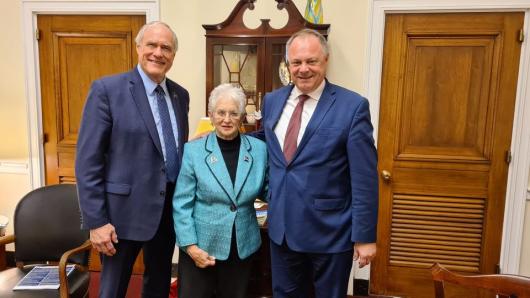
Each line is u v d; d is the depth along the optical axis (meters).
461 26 2.46
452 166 2.58
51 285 1.86
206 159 1.59
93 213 1.53
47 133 2.95
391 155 2.64
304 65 1.46
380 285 2.76
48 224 2.08
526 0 2.32
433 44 2.51
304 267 1.64
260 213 2.08
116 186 1.57
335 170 1.50
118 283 1.66
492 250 2.60
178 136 1.75
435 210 2.64
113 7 2.71
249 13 2.60
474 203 2.59
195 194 1.62
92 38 2.81
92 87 1.56
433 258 2.68
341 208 1.52
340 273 1.54
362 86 2.56
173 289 2.62
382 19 2.49
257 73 2.37
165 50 1.60
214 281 1.65
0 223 2.42
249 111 2.41
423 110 2.57
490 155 2.53
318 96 1.54
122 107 1.56
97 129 1.54
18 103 2.90
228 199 1.57
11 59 2.86
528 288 1.14
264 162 1.65
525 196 2.48
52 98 2.90
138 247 1.72
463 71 2.50
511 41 2.41
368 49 2.52
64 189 2.13
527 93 2.40
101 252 1.59
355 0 2.50
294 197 1.51
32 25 2.81
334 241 1.51
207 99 2.42
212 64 2.39
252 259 1.68
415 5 2.44
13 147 2.96
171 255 1.87
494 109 2.49
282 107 1.60
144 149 1.59
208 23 2.66
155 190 1.61
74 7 2.74
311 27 2.31
